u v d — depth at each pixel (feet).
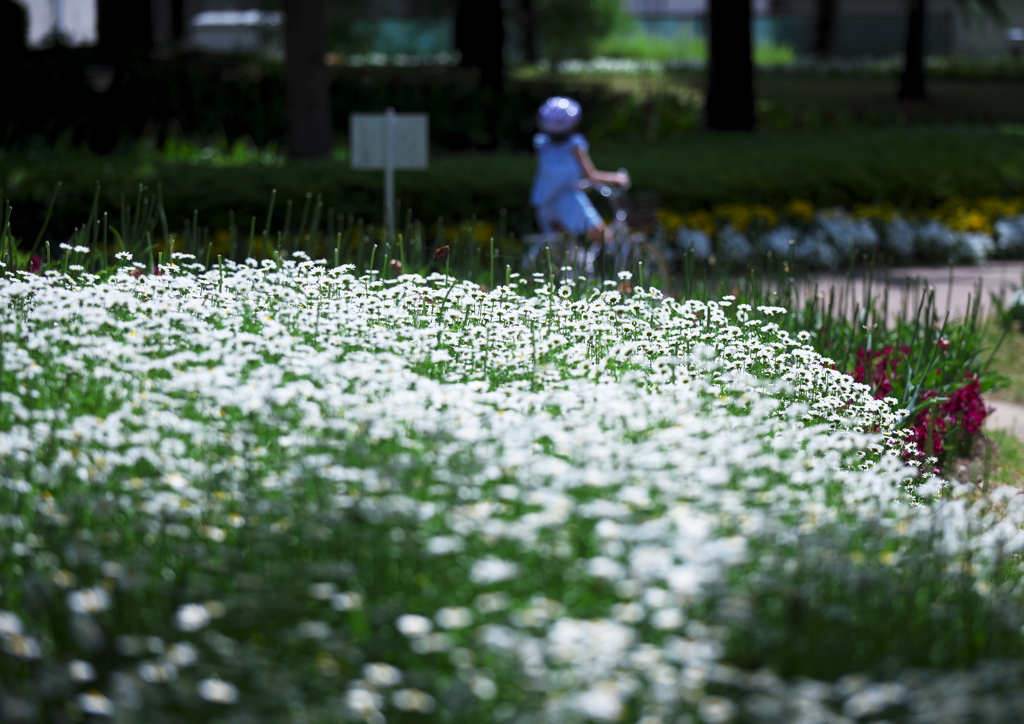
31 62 114.62
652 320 39.09
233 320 32.94
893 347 42.39
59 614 18.16
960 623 20.65
